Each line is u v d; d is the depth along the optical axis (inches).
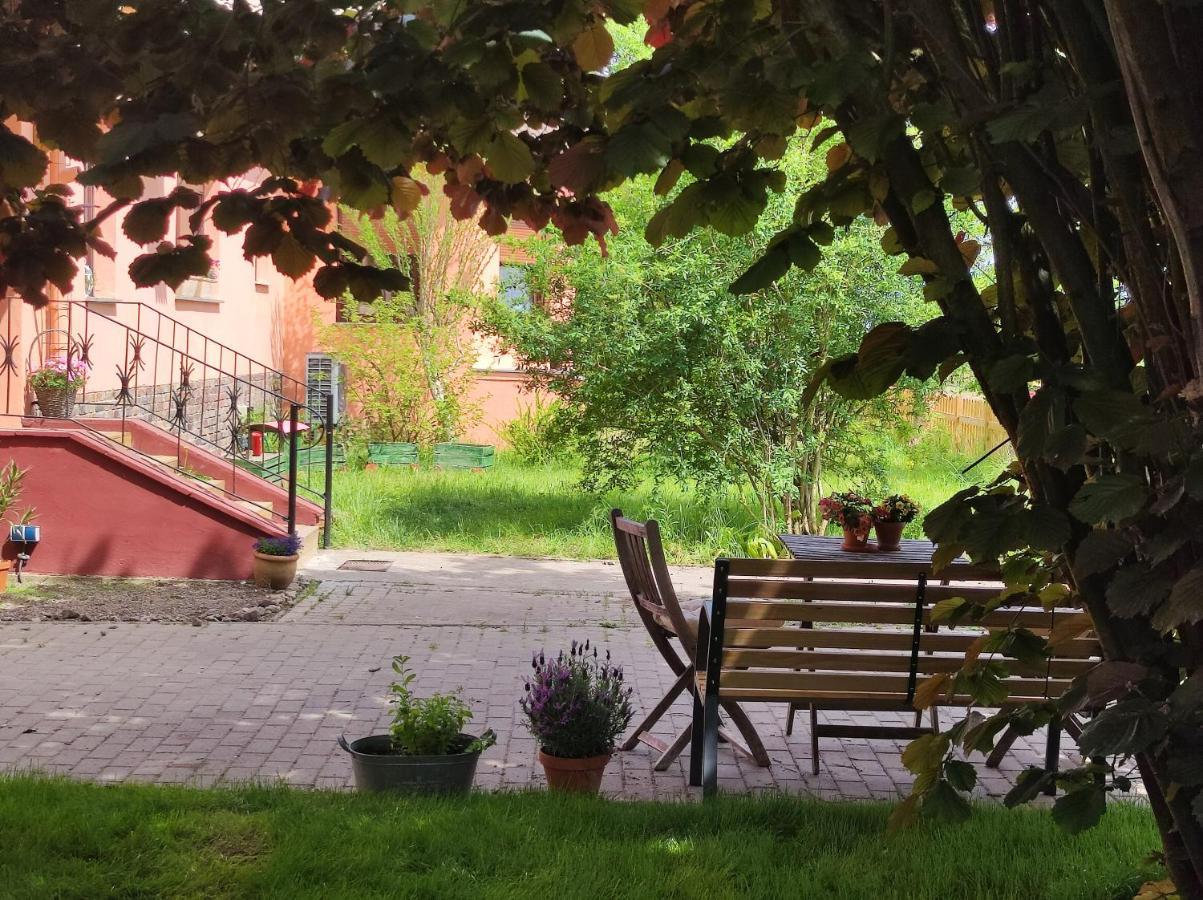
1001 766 252.2
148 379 590.6
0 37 120.5
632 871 175.6
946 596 210.2
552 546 518.9
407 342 784.9
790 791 232.8
